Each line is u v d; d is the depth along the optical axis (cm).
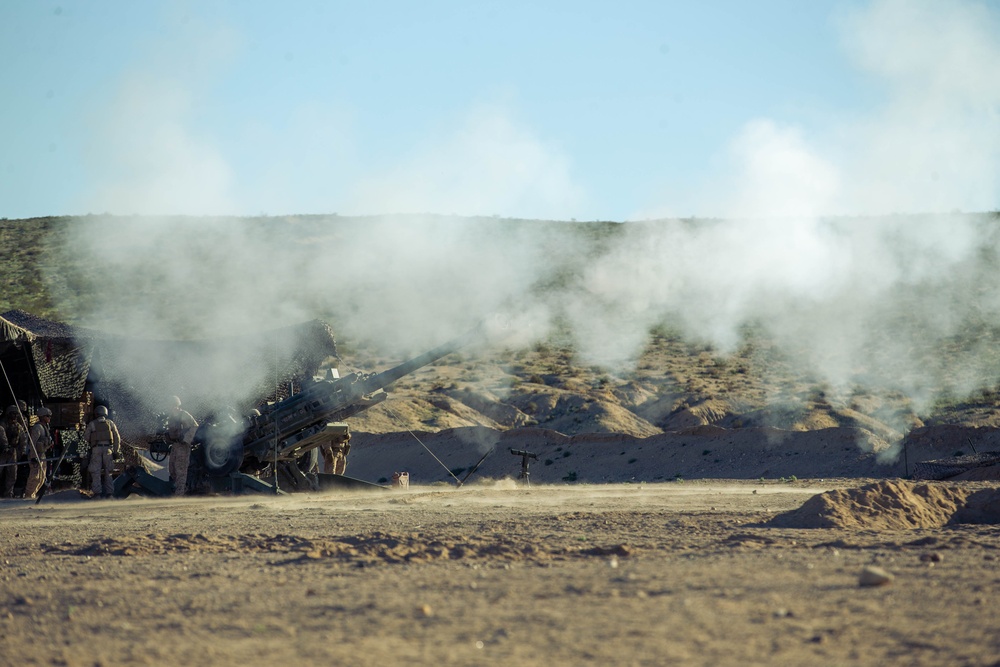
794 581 2986
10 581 3416
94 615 2717
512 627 2392
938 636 2209
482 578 3216
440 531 4822
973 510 5406
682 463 13138
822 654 2064
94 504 7456
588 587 2939
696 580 3028
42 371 9506
